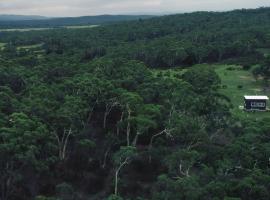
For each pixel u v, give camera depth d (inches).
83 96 3467.0
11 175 2493.8
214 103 3491.6
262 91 5255.9
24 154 2436.0
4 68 4520.2
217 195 2018.9
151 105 3277.6
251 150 2504.9
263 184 2139.5
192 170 2568.9
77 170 2935.5
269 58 5718.5
